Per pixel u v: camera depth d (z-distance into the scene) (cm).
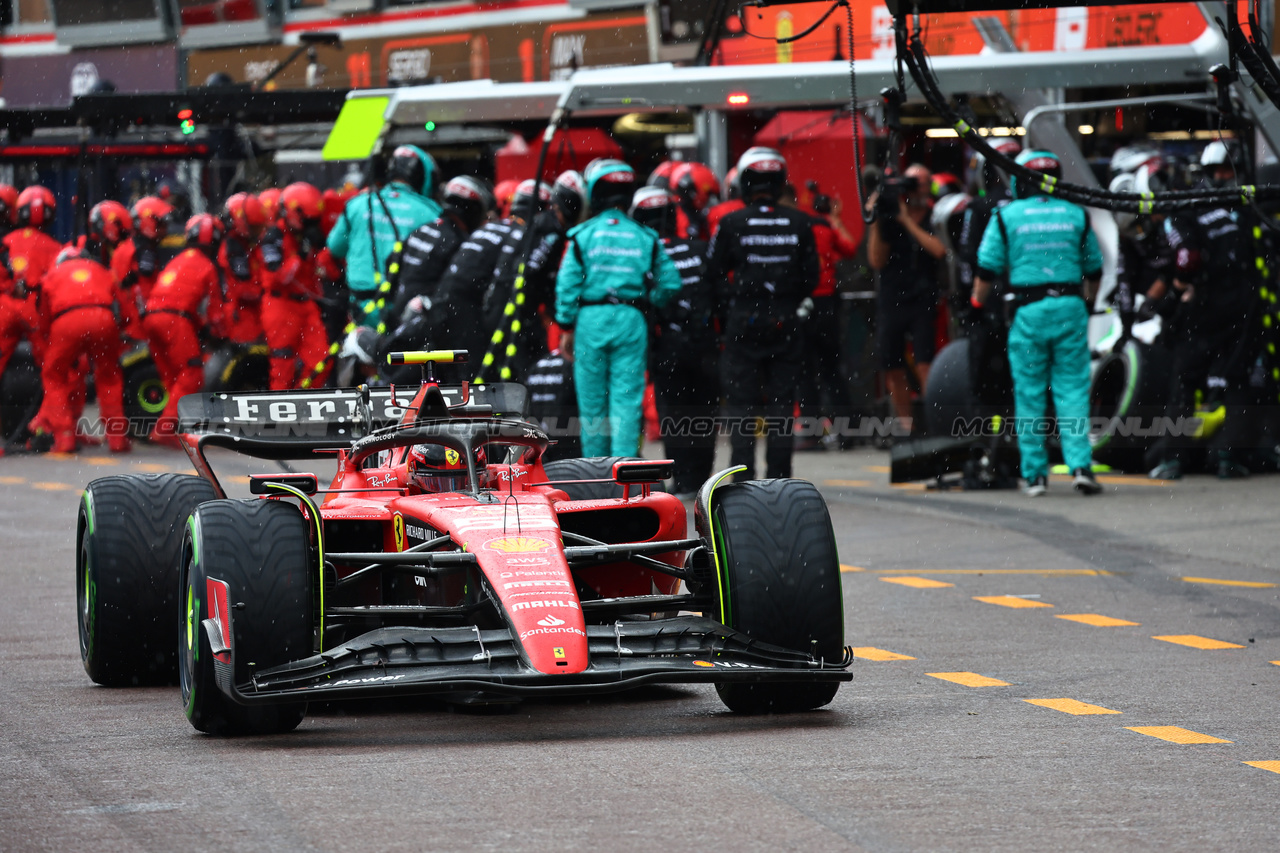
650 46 7500
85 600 2408
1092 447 5350
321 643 1931
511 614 1884
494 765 1822
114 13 9650
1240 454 5209
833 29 5950
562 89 5566
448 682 1791
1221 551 3778
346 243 5178
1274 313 4969
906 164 6306
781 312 4397
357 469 2342
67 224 7875
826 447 6166
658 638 1934
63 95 9975
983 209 4894
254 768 1819
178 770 1816
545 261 4391
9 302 6194
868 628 2867
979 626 2881
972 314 4862
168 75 9512
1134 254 5131
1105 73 5100
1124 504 4588
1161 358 5162
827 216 5825
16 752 1927
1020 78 5106
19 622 2997
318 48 8838
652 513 2298
